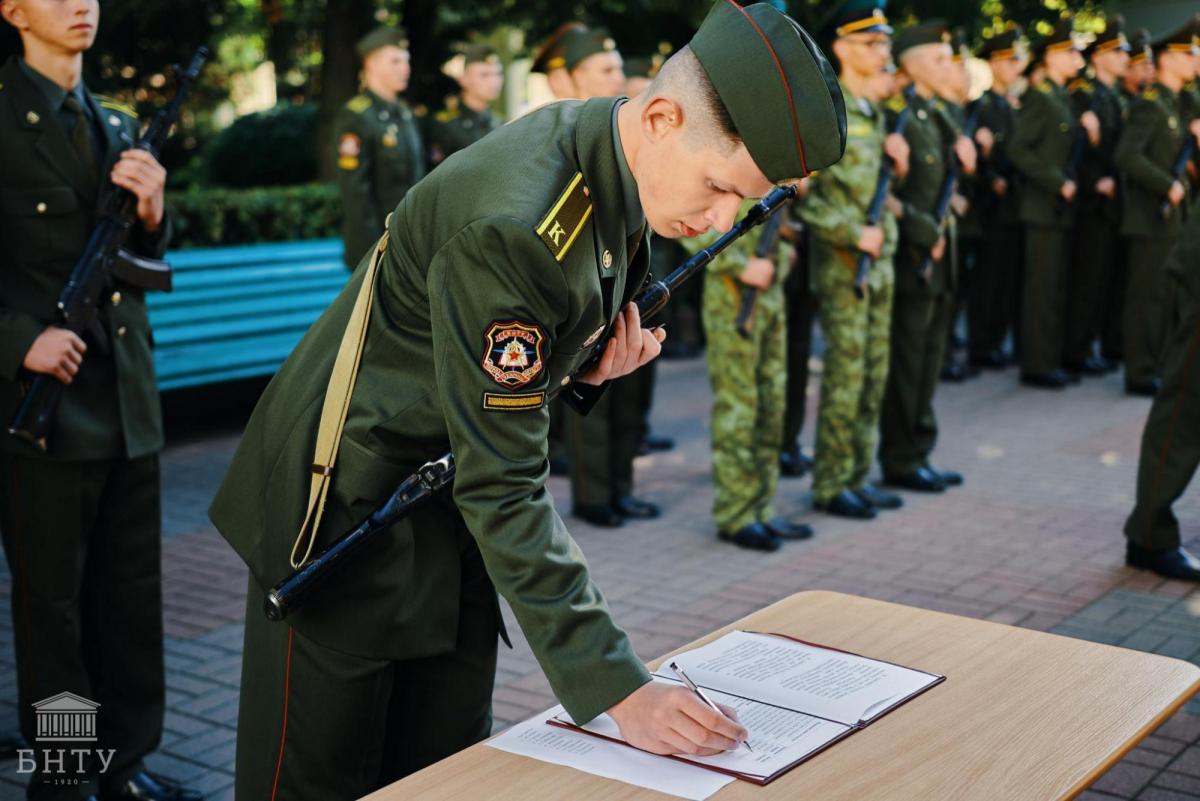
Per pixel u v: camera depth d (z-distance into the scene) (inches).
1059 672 73.5
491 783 61.3
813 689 70.9
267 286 300.8
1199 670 73.6
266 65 594.2
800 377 257.8
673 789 60.2
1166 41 321.1
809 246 227.5
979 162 356.5
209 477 261.3
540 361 66.7
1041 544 207.6
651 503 235.5
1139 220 326.3
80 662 120.4
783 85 60.5
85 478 117.9
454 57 479.8
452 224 67.7
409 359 74.2
